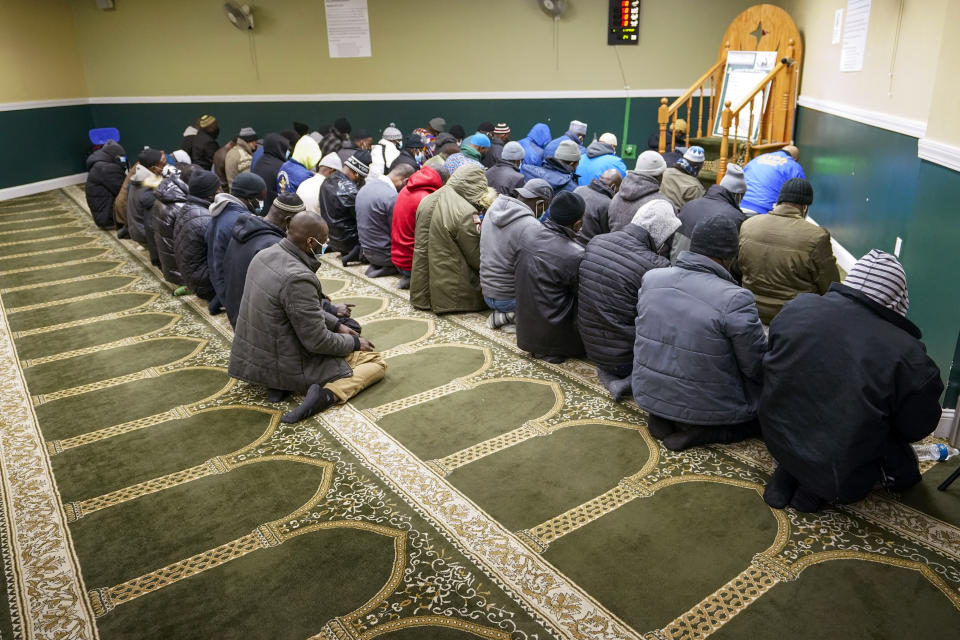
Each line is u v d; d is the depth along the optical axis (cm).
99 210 771
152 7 1046
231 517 256
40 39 1035
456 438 305
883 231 418
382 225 534
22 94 1016
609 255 322
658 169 420
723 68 770
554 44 934
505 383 355
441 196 439
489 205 435
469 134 1008
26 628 206
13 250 688
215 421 331
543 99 964
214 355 412
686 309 268
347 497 265
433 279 446
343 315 378
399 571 224
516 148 555
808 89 640
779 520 239
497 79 971
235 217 438
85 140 1120
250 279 330
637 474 271
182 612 210
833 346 222
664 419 295
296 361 332
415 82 1002
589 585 214
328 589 217
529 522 246
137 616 209
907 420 216
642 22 895
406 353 398
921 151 298
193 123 1098
